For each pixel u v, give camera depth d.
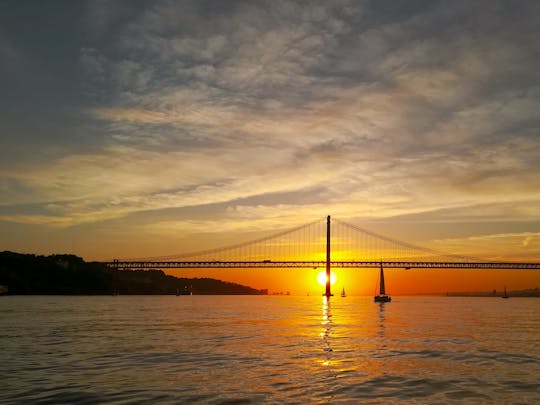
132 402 17.78
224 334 43.41
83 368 24.70
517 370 25.00
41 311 84.94
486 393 19.67
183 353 30.34
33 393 19.20
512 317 80.62
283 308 115.62
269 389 19.88
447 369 25.09
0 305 113.56
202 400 18.06
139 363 26.36
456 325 58.03
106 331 45.50
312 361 27.33
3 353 30.14
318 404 17.67
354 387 20.42
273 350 32.03
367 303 174.00
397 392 19.64
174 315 76.94
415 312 96.94
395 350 32.62
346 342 37.41
